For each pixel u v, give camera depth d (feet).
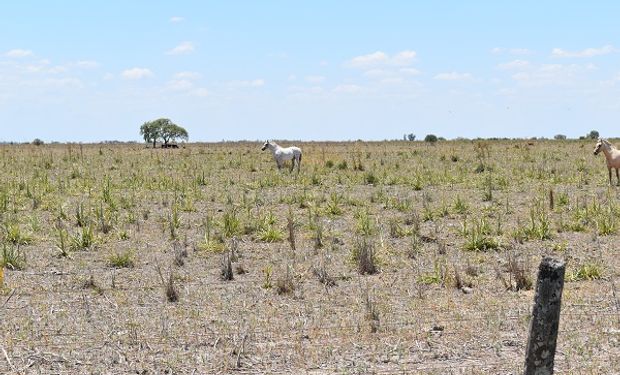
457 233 53.72
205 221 59.00
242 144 249.96
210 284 39.83
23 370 26.14
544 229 52.47
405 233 53.36
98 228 55.31
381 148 185.16
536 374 20.18
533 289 38.29
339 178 90.43
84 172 101.81
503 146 175.94
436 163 116.47
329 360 27.40
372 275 41.86
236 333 30.55
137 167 112.27
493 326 31.58
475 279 40.63
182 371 26.23
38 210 65.21
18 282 39.78
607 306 34.81
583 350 28.37
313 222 57.77
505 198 73.00
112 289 38.42
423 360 27.50
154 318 32.96
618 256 46.29
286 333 30.68
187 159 132.57
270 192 80.12
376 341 29.58
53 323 32.12
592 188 81.41
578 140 222.89
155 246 50.03
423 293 37.40
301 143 246.68
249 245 50.47
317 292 37.99
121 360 27.22
